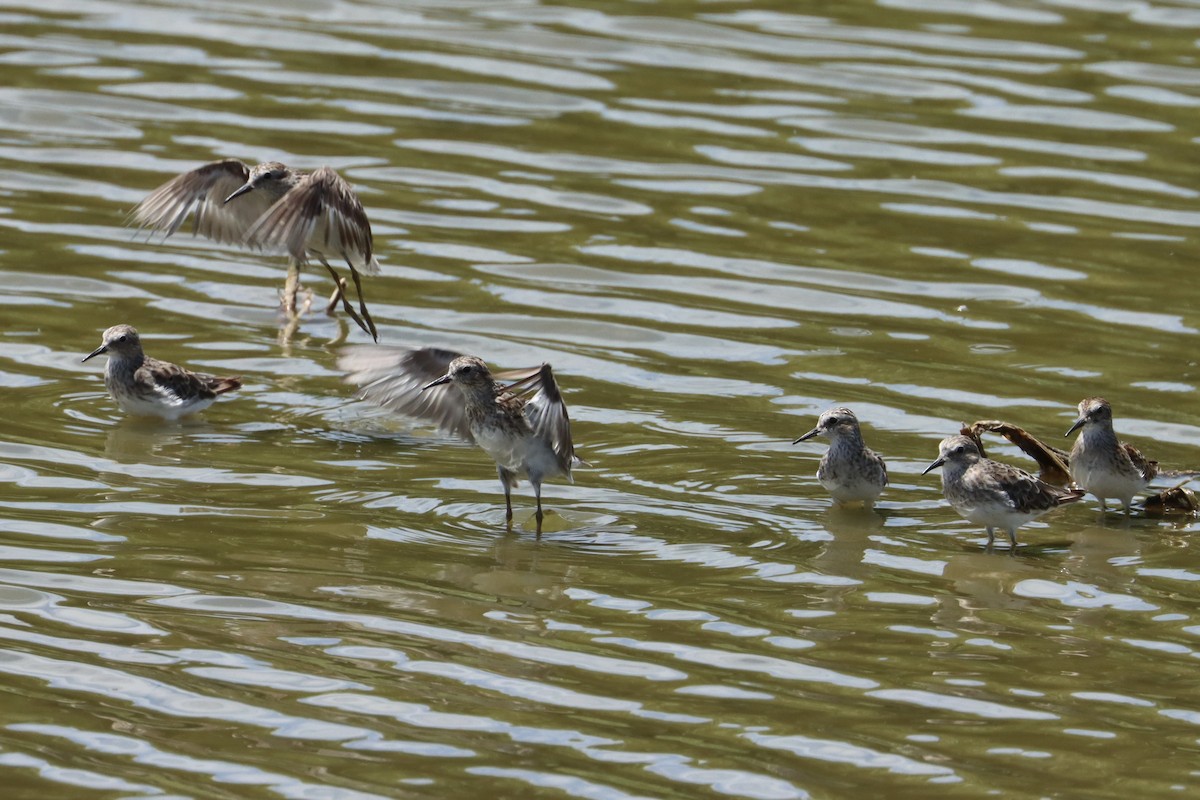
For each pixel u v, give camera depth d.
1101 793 10.59
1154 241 22.22
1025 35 28.86
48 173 23.11
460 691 11.66
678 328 19.52
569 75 27.06
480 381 14.37
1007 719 11.53
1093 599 13.62
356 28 28.86
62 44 27.58
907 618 13.16
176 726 11.02
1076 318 19.95
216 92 25.98
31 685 11.47
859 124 25.56
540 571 13.82
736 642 12.62
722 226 22.42
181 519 14.54
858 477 15.22
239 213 18.59
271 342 18.98
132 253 21.14
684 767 10.73
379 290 20.30
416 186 23.19
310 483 15.55
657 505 15.33
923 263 21.47
